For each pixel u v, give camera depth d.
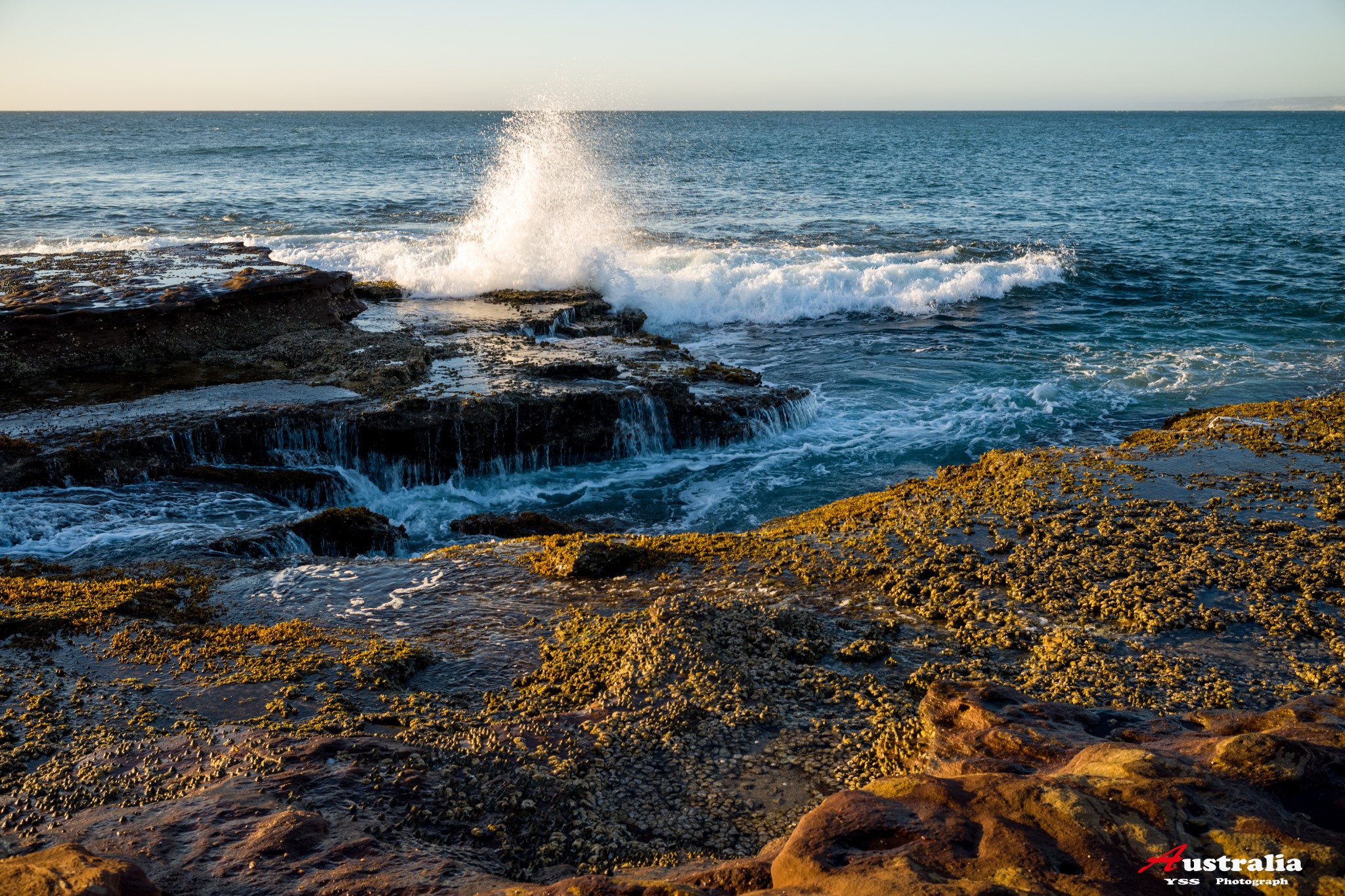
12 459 11.46
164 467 12.12
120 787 4.81
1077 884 3.07
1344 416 12.60
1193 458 11.40
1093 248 30.73
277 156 70.12
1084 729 5.07
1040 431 15.01
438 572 9.07
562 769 5.21
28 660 6.79
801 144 103.19
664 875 3.99
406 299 21.48
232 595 8.47
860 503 10.84
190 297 16.34
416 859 4.08
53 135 106.44
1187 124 199.50
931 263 26.00
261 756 5.11
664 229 35.06
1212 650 6.80
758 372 18.41
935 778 4.00
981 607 7.63
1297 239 32.16
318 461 13.04
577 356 16.64
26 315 14.89
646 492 13.25
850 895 3.10
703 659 6.57
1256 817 3.48
